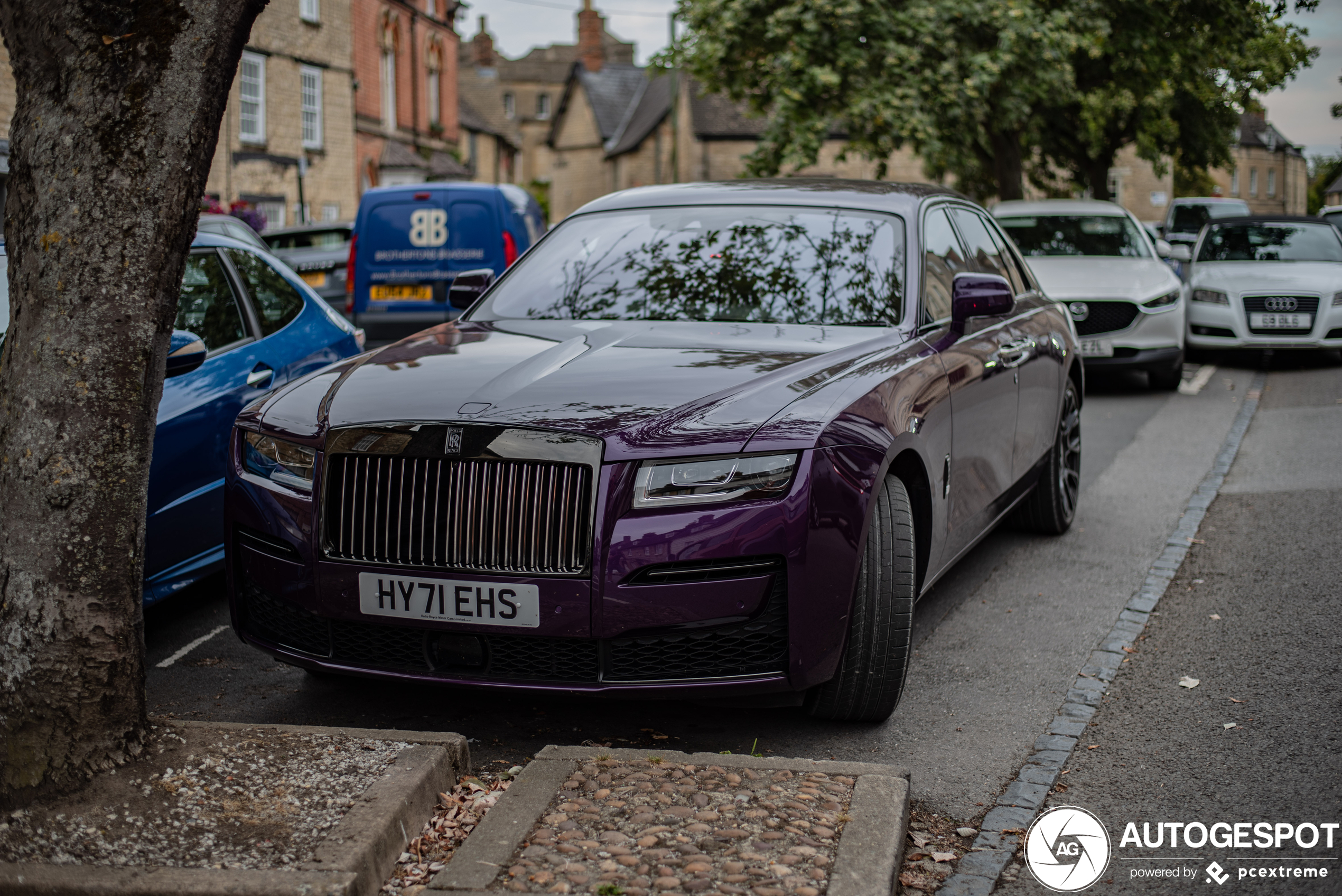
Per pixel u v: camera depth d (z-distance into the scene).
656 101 58.97
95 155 2.80
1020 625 4.86
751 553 3.22
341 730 3.25
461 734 3.61
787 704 3.50
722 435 3.28
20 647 2.84
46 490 2.85
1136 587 5.37
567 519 3.23
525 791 2.95
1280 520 6.49
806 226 4.72
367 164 34.38
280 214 27.45
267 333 5.35
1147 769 3.45
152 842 2.67
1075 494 6.50
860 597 3.56
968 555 6.00
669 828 2.77
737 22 16.34
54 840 2.68
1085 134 22.88
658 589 3.21
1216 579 5.46
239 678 4.27
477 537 3.29
